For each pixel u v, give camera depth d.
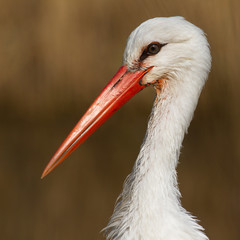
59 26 13.73
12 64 14.44
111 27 13.53
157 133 5.68
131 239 5.52
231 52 9.11
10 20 14.17
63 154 5.83
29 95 14.75
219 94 9.73
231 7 8.95
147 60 5.70
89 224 11.98
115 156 14.53
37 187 13.32
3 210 12.55
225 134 10.41
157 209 5.49
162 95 5.77
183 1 8.86
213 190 11.76
